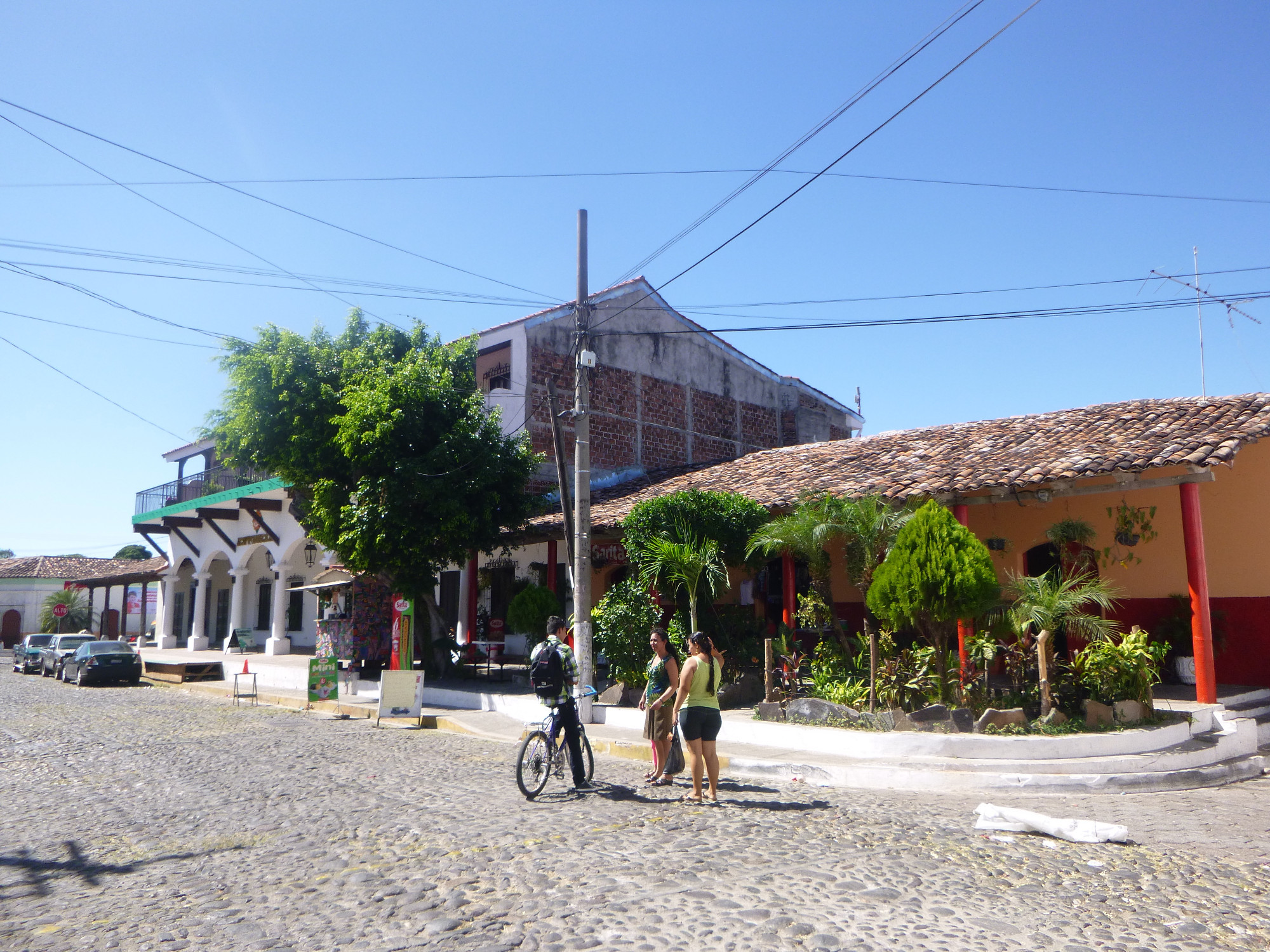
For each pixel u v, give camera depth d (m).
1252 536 14.02
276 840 7.20
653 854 6.46
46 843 7.34
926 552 10.85
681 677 8.45
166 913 5.48
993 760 9.86
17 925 5.31
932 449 16.50
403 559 17.55
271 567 30.92
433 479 17.28
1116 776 9.30
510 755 11.63
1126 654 11.02
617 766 10.82
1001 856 6.48
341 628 19.38
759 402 28.55
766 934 4.86
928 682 11.14
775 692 12.83
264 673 23.56
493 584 23.52
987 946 4.73
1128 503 15.03
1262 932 5.03
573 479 22.69
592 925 5.02
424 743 12.92
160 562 43.38
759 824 7.44
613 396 24.06
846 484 15.31
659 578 14.83
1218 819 8.02
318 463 18.66
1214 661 14.07
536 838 6.97
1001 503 14.54
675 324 26.12
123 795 9.28
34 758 11.86
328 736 13.80
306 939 4.95
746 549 14.47
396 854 6.65
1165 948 4.77
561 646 9.14
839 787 9.43
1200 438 12.04
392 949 4.76
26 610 57.28
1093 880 5.91
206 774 10.42
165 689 23.70
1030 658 11.24
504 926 5.05
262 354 18.92
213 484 31.84
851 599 17.56
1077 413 16.25
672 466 25.03
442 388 18.19
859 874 5.93
